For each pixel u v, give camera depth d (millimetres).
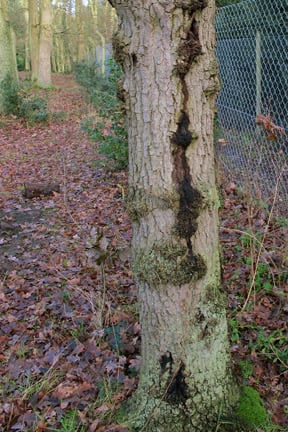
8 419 2662
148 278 2207
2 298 4016
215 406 2354
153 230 2180
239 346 3037
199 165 2156
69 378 2906
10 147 10688
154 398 2340
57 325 3568
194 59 2035
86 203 6238
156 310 2250
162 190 2127
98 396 2713
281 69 5273
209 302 2273
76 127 12594
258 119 3367
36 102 13906
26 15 32438
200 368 2299
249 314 3303
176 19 1969
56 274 4355
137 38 2025
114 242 4562
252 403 2494
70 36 30547
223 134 5742
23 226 5652
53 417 2623
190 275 2182
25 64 35969
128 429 2371
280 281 3664
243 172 4996
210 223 2232
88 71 17109
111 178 7172
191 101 2078
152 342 2314
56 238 5207
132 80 2100
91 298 3596
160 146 2094
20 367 3078
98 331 3227
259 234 4184
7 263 4750
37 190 6828
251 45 5914
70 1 29656
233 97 6426
